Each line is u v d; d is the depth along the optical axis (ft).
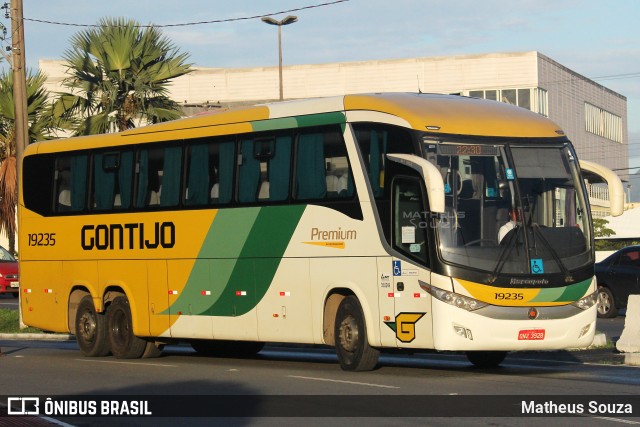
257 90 274.98
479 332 52.54
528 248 53.83
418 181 54.08
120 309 72.33
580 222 55.83
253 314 62.90
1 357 73.26
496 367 60.54
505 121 56.13
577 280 54.44
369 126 56.85
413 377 54.65
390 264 55.26
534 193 54.90
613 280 97.55
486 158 54.70
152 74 131.44
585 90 283.59
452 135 54.49
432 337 53.21
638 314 66.13
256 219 62.80
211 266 65.51
